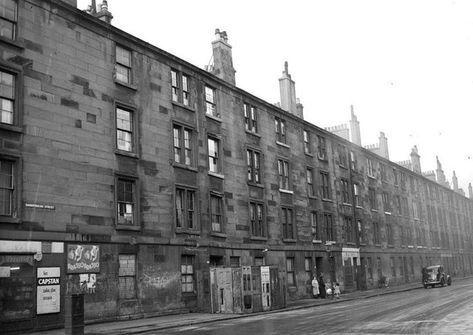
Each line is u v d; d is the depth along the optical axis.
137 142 25.27
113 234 23.11
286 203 38.22
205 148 30.41
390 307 25.23
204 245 28.77
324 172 44.91
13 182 19.38
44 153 20.59
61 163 21.23
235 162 33.19
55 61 21.78
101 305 21.91
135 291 23.92
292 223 38.72
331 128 54.19
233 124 33.66
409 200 66.06
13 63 19.95
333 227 44.69
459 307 23.28
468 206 96.88
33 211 19.73
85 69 23.16
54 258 20.23
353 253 47.22
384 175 59.56
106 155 23.44
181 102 29.08
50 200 20.48
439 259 73.12
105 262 22.45
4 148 19.14
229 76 34.94
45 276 19.75
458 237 85.75
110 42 24.77
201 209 29.08
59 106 21.59
